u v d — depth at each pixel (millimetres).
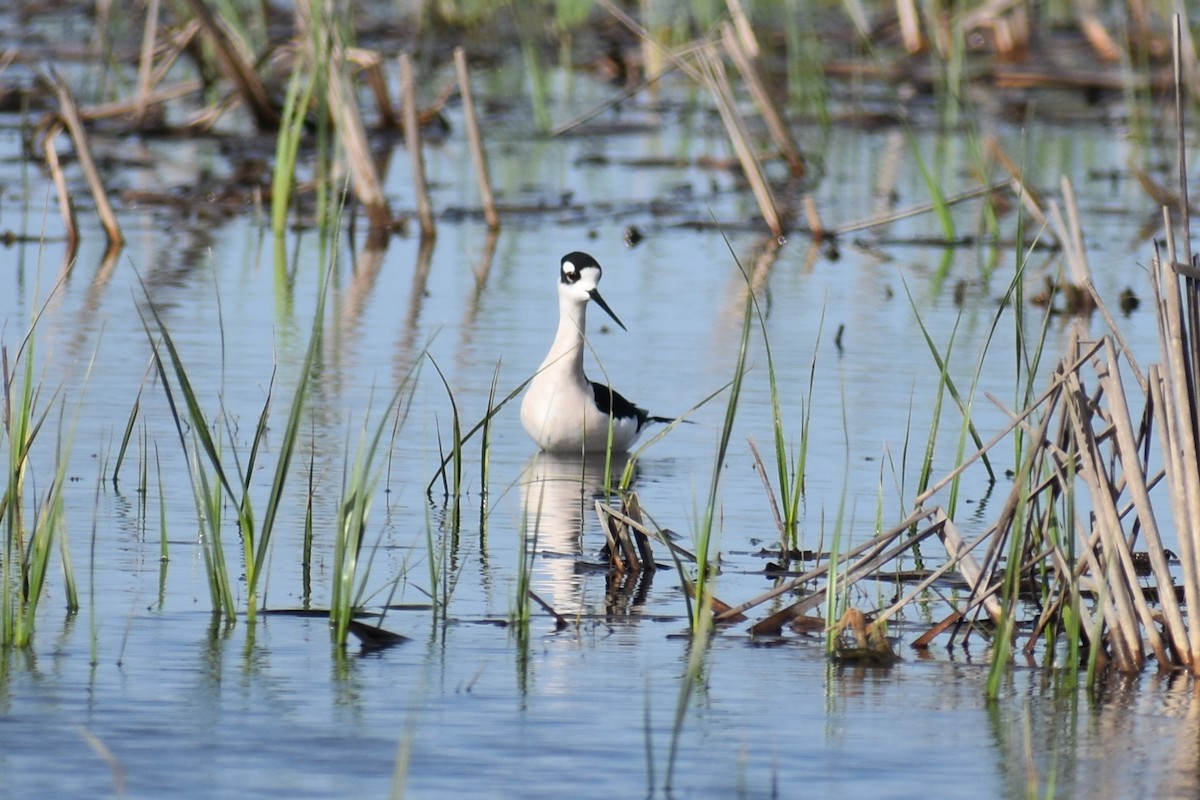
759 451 13695
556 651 9344
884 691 8875
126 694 8500
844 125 31391
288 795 7363
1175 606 9242
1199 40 31578
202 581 10336
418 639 9484
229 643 9305
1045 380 15492
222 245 21719
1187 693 8883
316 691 8625
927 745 8133
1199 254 9289
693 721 8375
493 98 33219
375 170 22906
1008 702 8734
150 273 19766
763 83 27172
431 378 15469
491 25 38812
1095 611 9727
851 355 16578
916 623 9961
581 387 13797
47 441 13164
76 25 38719
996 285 20094
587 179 26938
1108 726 8414
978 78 33750
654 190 26109
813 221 22953
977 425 14195
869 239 23031
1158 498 12273
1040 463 10086
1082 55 35531
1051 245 22562
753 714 8484
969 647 9625
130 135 28719
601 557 11109
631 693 8727
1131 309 18547
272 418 14070
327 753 7832
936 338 17297
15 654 9016
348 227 23250
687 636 9672
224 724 8156
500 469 13289
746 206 25031
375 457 13242
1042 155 28188
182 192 24797
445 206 24625
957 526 11703
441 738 8047
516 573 10734
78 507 11695
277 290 19125
